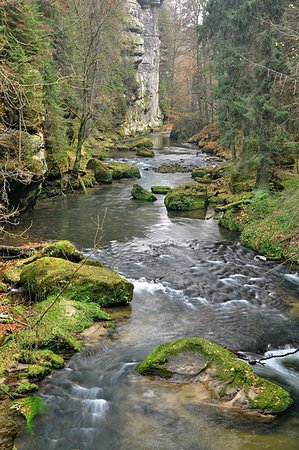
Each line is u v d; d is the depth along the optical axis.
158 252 13.00
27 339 7.16
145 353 7.36
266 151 15.88
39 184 15.34
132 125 51.41
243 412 5.86
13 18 14.52
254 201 15.63
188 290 10.26
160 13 65.19
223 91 18.75
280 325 8.66
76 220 16.22
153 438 5.43
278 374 6.88
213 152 36.12
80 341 7.64
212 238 14.63
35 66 16.52
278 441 5.35
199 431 5.53
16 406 5.83
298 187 12.48
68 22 23.97
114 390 6.37
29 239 13.44
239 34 17.53
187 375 6.51
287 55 14.20
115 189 22.31
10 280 9.77
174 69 66.12
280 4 15.16
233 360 6.54
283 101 14.86
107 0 27.73
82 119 22.42
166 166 29.53
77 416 5.83
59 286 8.91
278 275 11.41
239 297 9.99
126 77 49.28
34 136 14.51
